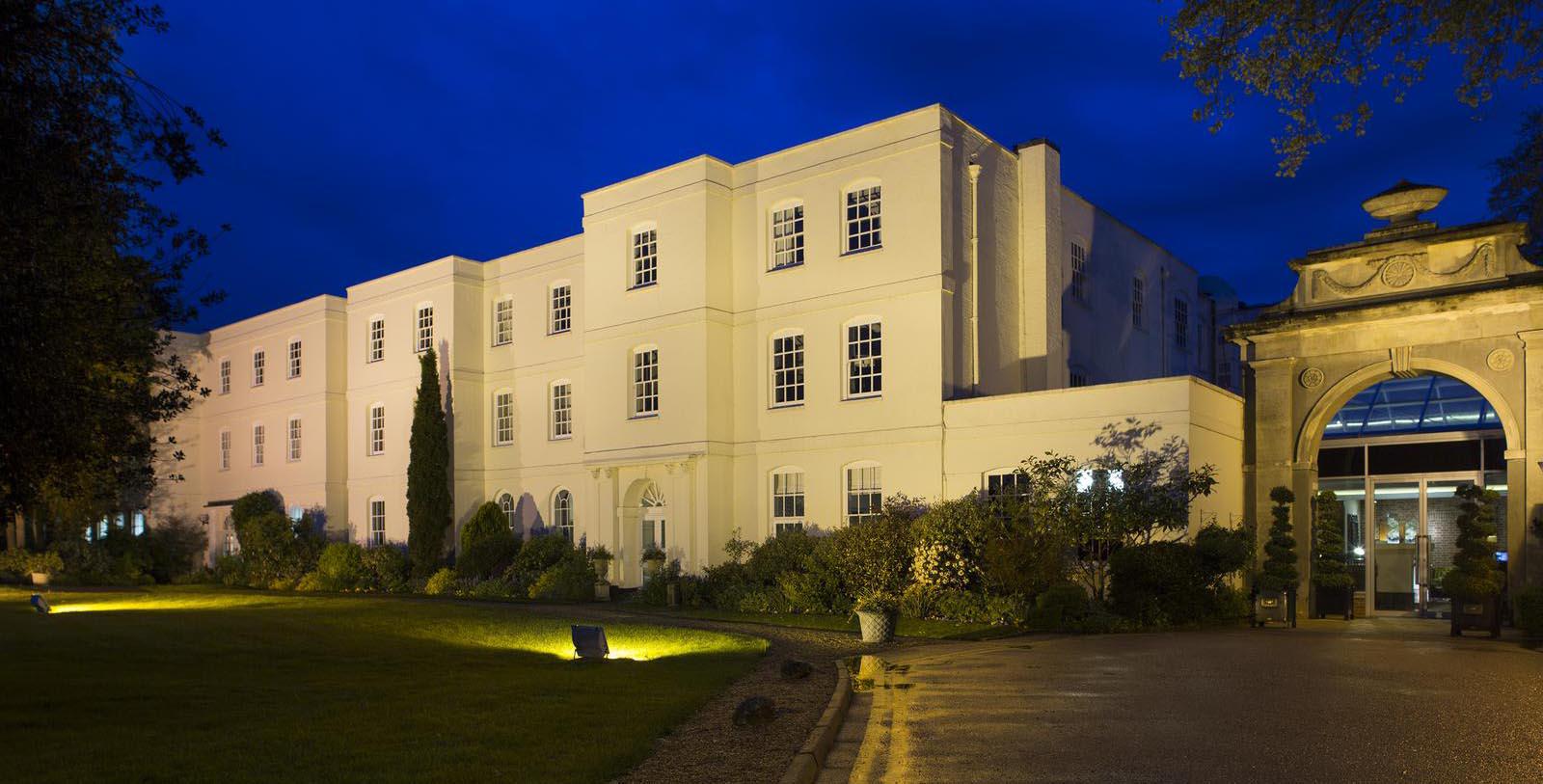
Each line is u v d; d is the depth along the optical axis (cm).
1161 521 1978
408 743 888
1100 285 3219
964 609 2025
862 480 2586
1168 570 1948
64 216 1033
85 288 1127
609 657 1636
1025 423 2317
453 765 802
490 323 3666
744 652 1642
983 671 1297
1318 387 2242
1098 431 2214
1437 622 2177
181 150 1063
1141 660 1351
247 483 4462
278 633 1914
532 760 817
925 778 748
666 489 2850
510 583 2998
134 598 2930
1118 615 1923
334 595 3181
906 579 2231
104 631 1916
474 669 1452
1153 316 3562
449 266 3619
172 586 3794
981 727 920
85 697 1177
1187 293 3853
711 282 2794
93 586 3788
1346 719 905
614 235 3031
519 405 3531
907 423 2491
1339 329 2217
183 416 4728
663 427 2850
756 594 2400
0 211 971
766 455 2742
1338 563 2256
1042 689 1119
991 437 2366
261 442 4425
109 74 1030
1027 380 2772
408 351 3772
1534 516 1952
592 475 3038
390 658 1602
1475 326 2052
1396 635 1780
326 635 1883
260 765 814
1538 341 1973
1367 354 2181
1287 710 955
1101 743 835
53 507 3158
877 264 2575
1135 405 2169
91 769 811
